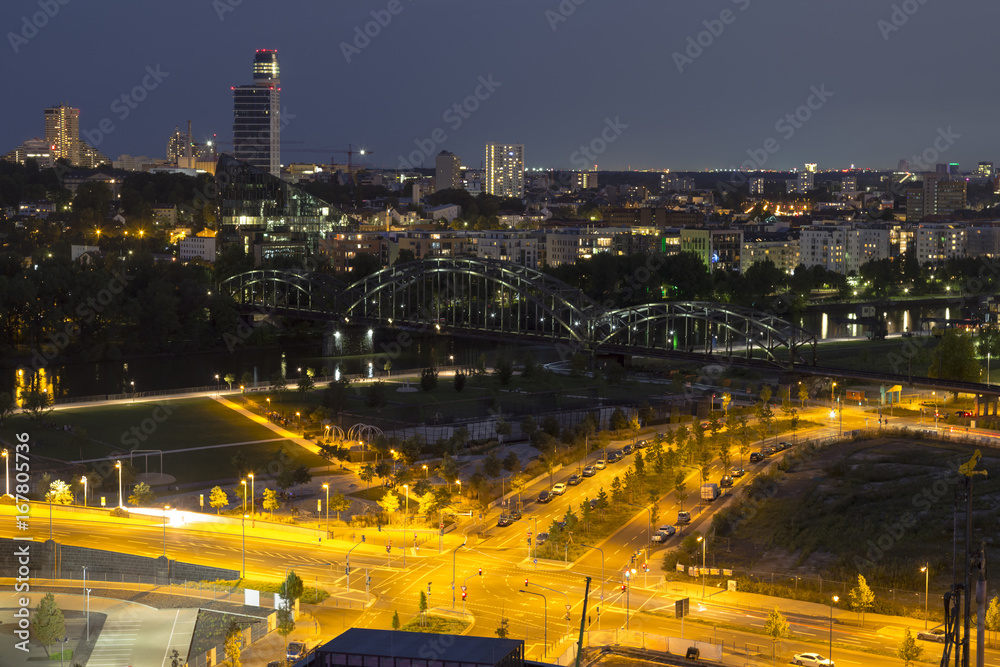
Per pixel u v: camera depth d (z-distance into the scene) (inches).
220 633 6023.6
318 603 6427.2
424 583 6830.7
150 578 7066.9
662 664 5457.7
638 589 6742.1
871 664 5447.8
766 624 5674.2
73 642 5979.3
